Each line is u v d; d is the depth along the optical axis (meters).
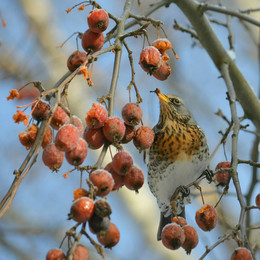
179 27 11.80
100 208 5.08
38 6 16.77
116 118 5.93
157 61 6.66
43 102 6.17
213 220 7.05
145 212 14.38
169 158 10.98
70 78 5.96
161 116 11.34
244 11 11.72
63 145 5.52
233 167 7.64
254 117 11.33
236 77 11.26
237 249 6.54
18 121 5.71
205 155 11.12
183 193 9.21
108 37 7.55
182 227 7.04
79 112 15.01
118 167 5.78
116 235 5.39
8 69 15.46
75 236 5.06
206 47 11.42
